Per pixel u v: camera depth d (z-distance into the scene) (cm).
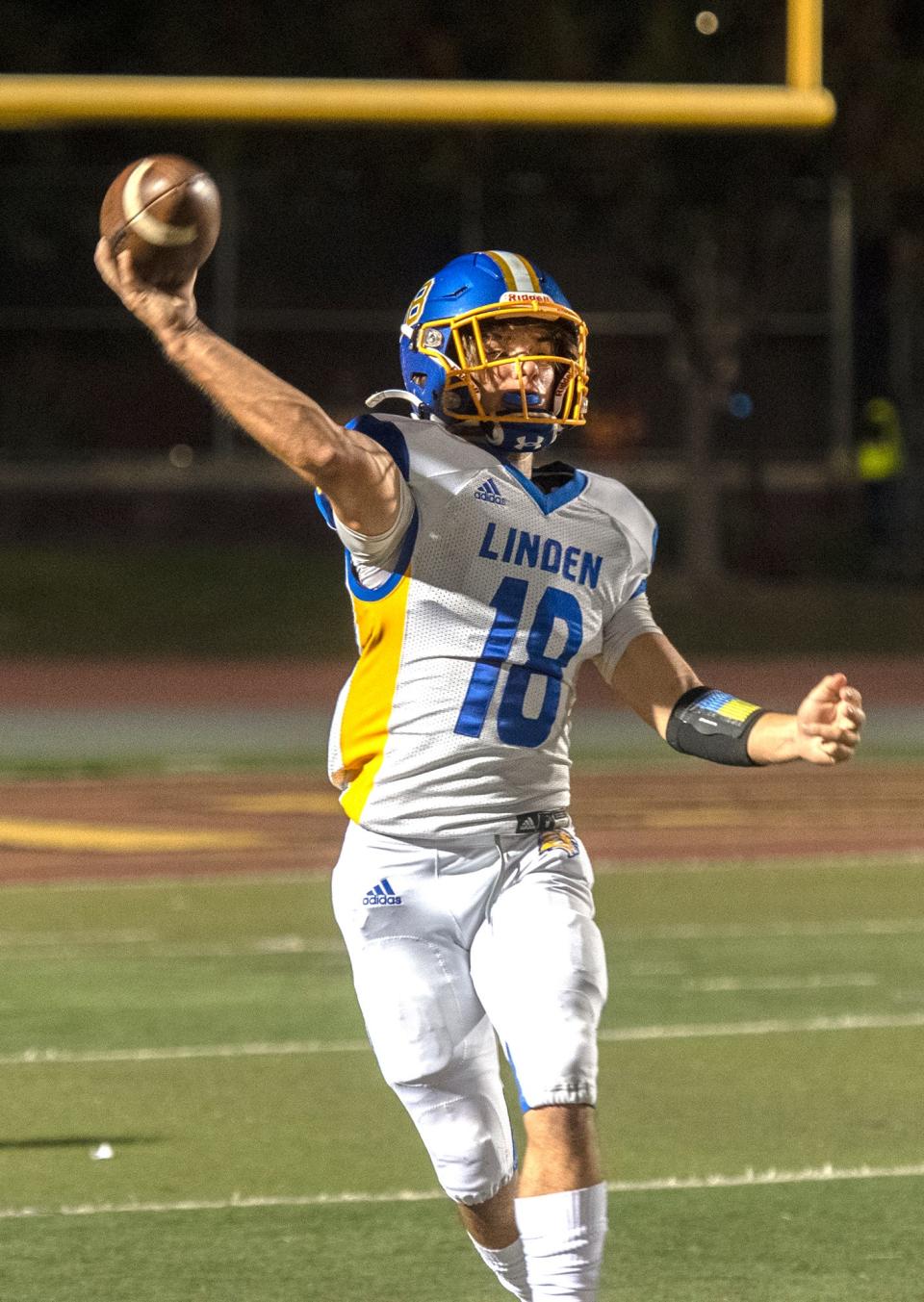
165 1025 2322
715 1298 1472
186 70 6994
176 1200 1709
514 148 7281
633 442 9519
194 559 8538
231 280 9250
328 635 7294
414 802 1184
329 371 9344
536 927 1158
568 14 7038
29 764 4459
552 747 1205
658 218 7638
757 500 9188
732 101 4291
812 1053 2217
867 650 7262
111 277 1090
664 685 1221
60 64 6994
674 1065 2164
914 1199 1719
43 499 9219
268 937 2803
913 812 3938
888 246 9888
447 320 1206
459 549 1171
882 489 9394
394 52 7006
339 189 7762
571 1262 1103
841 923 2925
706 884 3219
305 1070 2139
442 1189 1742
